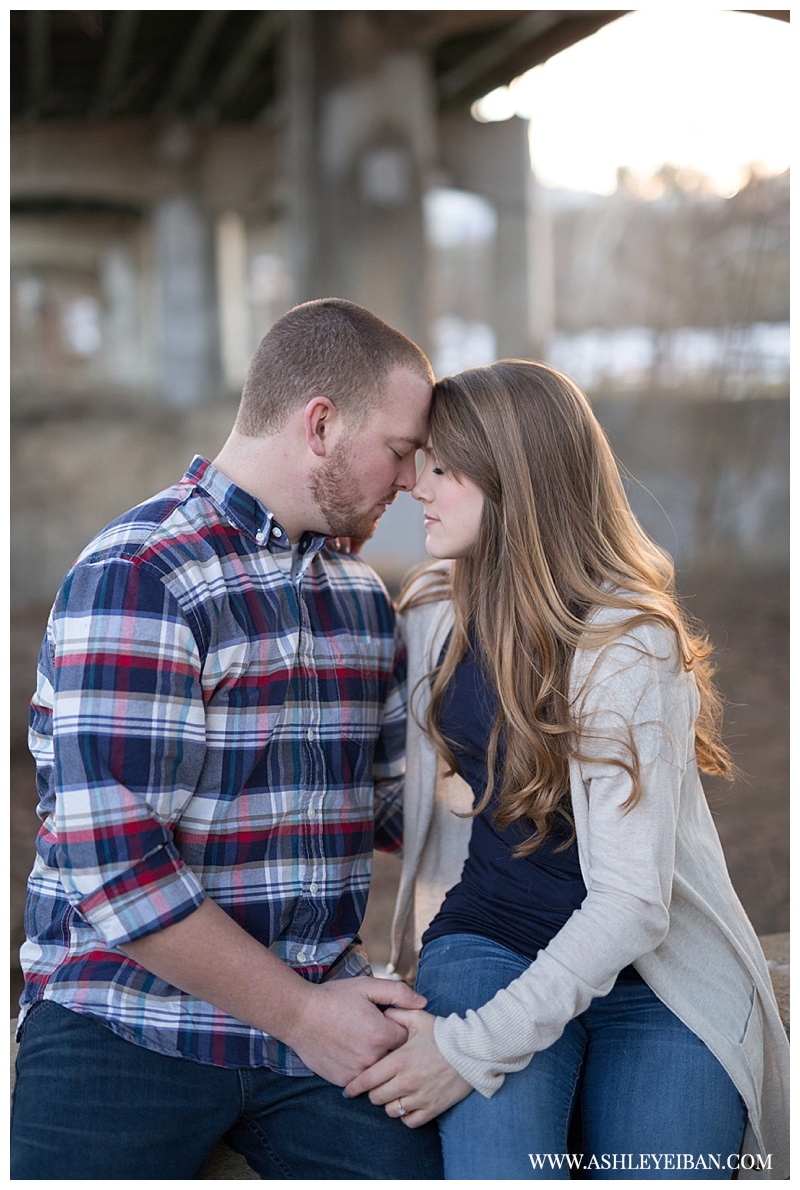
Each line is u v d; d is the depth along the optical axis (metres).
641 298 8.93
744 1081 1.51
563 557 1.61
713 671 1.78
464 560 1.74
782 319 7.52
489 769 1.65
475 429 1.63
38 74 16.11
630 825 1.48
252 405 1.64
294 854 1.56
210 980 1.40
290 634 1.58
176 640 1.45
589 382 9.70
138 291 31.17
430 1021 1.47
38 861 1.61
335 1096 1.49
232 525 1.59
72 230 30.77
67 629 1.45
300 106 11.19
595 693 1.52
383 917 3.11
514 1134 1.41
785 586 6.79
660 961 1.55
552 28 10.79
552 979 1.44
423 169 11.18
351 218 11.00
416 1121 1.47
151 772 1.41
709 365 7.92
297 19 11.09
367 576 1.85
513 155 18.19
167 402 19.52
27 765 4.11
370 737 1.73
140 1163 1.40
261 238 33.12
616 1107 1.51
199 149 22.88
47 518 10.32
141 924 1.37
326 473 1.63
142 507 1.56
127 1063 1.42
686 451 7.63
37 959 1.55
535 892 1.62
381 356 1.62
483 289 34.31
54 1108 1.38
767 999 1.62
